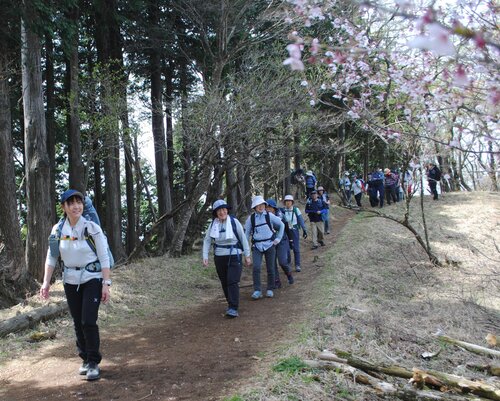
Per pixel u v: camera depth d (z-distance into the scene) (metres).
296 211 10.59
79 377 4.58
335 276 8.72
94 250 4.49
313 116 11.80
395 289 8.48
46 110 15.91
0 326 5.90
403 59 5.88
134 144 16.62
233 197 17.61
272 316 6.65
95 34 15.19
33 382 4.54
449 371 4.71
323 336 5.34
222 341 5.62
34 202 9.01
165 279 9.37
